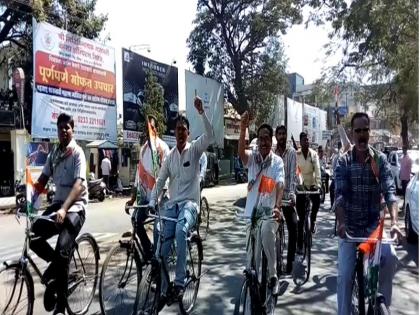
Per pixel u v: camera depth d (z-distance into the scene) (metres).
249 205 4.93
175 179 4.98
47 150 17.62
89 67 19.02
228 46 33.25
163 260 4.57
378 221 4.10
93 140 19.47
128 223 11.91
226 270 6.88
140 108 22.62
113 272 4.67
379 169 4.04
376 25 14.33
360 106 22.31
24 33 22.66
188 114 26.80
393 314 5.24
